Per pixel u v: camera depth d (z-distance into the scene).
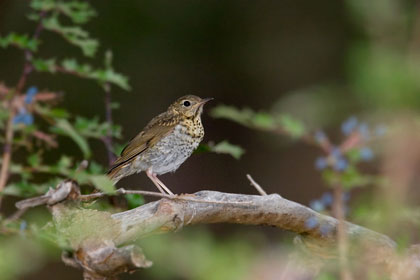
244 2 20.03
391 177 4.35
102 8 18.98
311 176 19.98
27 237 5.68
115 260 5.65
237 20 19.92
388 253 6.51
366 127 5.25
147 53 19.39
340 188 5.47
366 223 5.38
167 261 4.04
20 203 6.00
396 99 3.78
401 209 4.66
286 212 7.01
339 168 5.44
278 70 19.89
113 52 19.06
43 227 6.13
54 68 8.66
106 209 8.96
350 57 3.81
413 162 4.26
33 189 7.86
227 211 6.93
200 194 6.88
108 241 5.81
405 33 3.80
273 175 20.41
